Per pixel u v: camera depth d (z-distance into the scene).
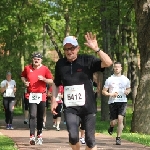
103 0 25.22
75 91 7.73
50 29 38.97
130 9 25.31
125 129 20.61
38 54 12.78
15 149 11.32
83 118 7.78
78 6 29.77
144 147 12.33
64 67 7.84
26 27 35.44
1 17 31.83
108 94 13.34
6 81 20.19
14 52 38.50
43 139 14.49
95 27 30.27
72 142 7.61
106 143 13.38
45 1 32.47
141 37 18.64
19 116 32.06
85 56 7.84
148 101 18.52
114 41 28.39
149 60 18.56
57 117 19.19
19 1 31.70
